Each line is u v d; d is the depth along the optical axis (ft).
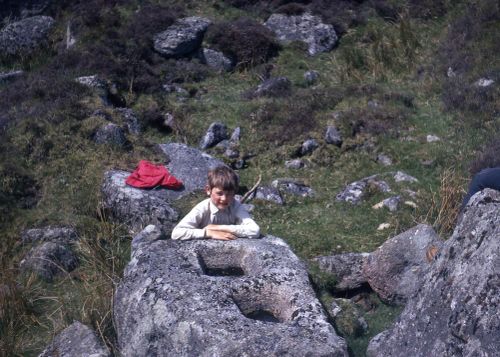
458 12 32.22
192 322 12.23
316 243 17.95
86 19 30.09
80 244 18.01
